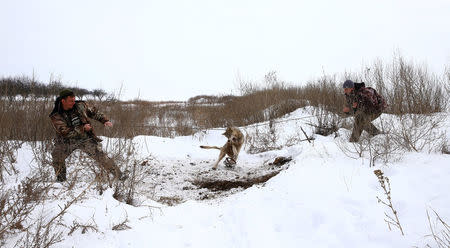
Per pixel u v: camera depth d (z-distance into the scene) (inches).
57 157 158.2
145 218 131.5
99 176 148.1
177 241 115.9
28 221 112.5
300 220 120.0
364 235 103.6
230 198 169.0
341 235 106.3
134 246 109.0
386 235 100.0
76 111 170.2
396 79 269.0
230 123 422.3
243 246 111.0
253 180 214.1
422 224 101.5
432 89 273.7
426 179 129.8
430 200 115.0
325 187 139.7
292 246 106.3
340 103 322.0
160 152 283.1
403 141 171.2
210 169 254.4
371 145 164.9
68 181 153.7
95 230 112.7
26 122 228.4
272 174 214.7
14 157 190.5
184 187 209.0
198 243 115.1
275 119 396.2
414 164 146.6
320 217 118.4
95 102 297.9
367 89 222.2
